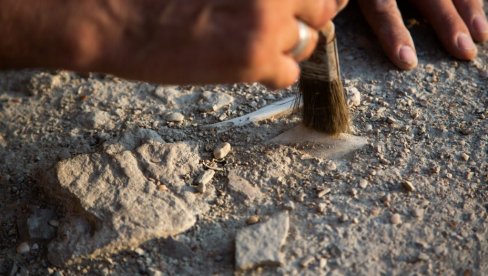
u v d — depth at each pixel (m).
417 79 0.73
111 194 0.62
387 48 0.74
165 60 0.53
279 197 0.63
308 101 0.65
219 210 0.62
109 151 0.65
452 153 0.66
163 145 0.66
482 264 0.59
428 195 0.63
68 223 0.61
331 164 0.65
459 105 0.71
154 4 0.53
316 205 0.62
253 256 0.59
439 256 0.60
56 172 0.63
